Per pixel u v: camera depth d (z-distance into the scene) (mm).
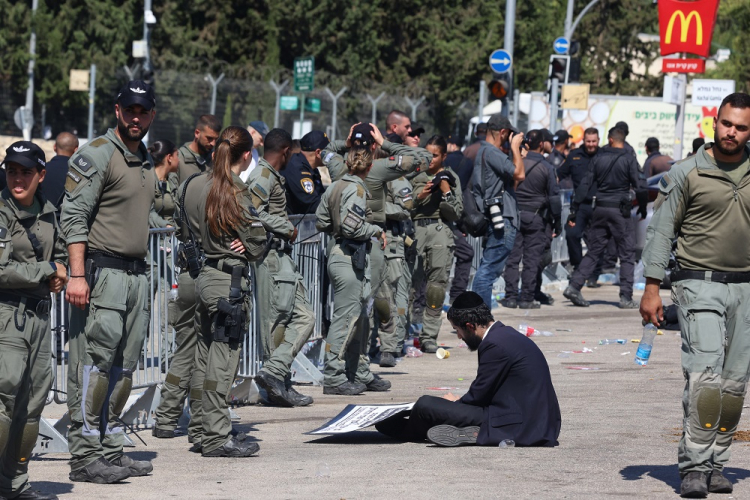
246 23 81812
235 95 52750
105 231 9328
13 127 64812
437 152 17453
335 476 9633
